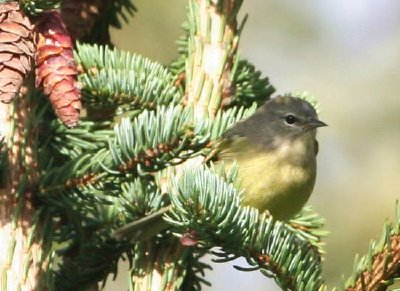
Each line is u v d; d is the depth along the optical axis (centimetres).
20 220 950
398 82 1708
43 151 1005
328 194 1638
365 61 1744
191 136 952
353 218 1609
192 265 1067
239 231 859
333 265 1575
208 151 1058
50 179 971
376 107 1691
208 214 851
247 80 1165
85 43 1189
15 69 821
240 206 863
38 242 955
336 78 1744
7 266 934
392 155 1652
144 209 1018
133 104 1083
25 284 937
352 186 1638
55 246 1298
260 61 1788
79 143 1098
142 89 1074
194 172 860
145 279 999
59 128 1091
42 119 1084
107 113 1135
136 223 984
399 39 1742
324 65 1762
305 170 1228
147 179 1029
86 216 1096
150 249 1005
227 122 1071
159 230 998
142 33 1562
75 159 979
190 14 1116
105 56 1095
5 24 825
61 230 1096
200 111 1094
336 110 1703
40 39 862
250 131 1243
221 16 1108
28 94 981
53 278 988
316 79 1756
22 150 967
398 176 1631
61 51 862
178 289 1002
